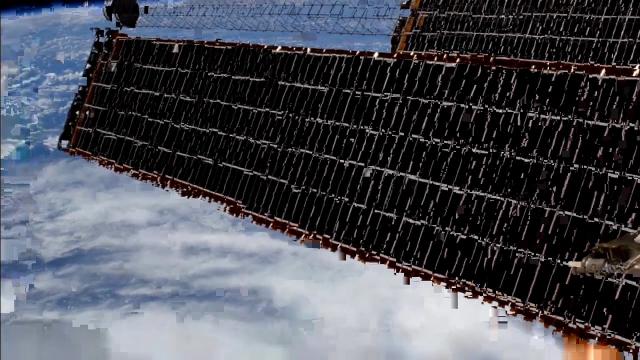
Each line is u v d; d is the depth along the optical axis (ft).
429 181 71.61
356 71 82.79
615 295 56.18
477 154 69.21
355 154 78.64
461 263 66.74
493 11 109.19
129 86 111.04
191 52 103.96
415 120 74.84
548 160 64.13
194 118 98.94
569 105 64.90
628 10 94.43
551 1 103.14
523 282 62.03
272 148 86.79
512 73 69.92
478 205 67.62
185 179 96.99
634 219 57.41
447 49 110.73
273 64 91.97
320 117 83.30
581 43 96.37
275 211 83.35
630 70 62.64
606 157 60.90
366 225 74.79
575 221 60.90
